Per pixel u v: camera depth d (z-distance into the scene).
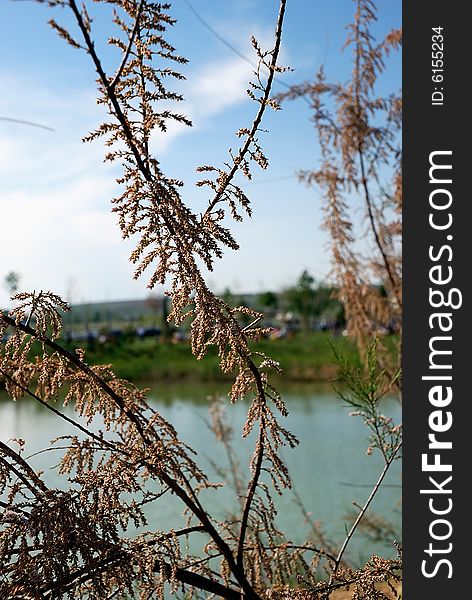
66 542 1.85
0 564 1.80
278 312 43.09
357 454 9.26
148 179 1.79
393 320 4.64
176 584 1.94
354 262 4.72
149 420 2.04
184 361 27.22
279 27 1.92
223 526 2.43
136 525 1.95
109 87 1.75
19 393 2.01
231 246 1.88
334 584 2.44
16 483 1.90
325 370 21.69
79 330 43.31
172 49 1.82
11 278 24.56
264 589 2.42
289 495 6.86
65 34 1.67
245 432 2.17
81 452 1.99
